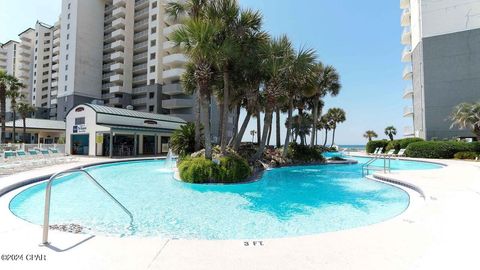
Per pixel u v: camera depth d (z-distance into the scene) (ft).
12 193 26.37
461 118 81.97
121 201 25.57
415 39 114.62
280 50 47.14
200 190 31.40
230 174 35.68
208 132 38.50
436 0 102.01
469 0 96.32
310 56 49.26
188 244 12.26
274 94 48.65
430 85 100.89
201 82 38.09
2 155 48.80
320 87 78.07
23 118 121.70
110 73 179.32
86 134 78.33
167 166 57.72
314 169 54.80
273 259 10.80
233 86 47.93
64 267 9.91
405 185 31.22
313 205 24.59
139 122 88.69
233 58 40.40
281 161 59.52
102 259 10.62
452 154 78.89
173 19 49.06
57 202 24.84
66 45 173.68
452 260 10.74
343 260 10.74
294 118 118.11
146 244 12.20
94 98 176.55
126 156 77.82
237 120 62.49
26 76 256.52
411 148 86.74
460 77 95.96
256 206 24.18
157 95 149.38
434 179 33.12
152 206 23.80
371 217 20.90
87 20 175.22
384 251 11.62
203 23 35.94
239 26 40.81
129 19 173.06
